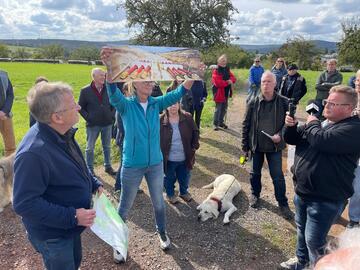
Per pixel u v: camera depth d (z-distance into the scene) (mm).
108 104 6262
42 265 4047
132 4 31562
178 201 5625
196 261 4137
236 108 14484
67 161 2381
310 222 3242
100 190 2984
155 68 3598
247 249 4367
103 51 3371
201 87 8609
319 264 1253
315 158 3111
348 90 2955
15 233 4684
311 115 3275
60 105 2264
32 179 2209
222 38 32938
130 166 3836
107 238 2662
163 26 32312
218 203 5156
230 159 7707
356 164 3088
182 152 5297
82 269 3994
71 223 2346
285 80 9375
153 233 4730
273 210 5352
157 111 3928
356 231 1407
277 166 4992
